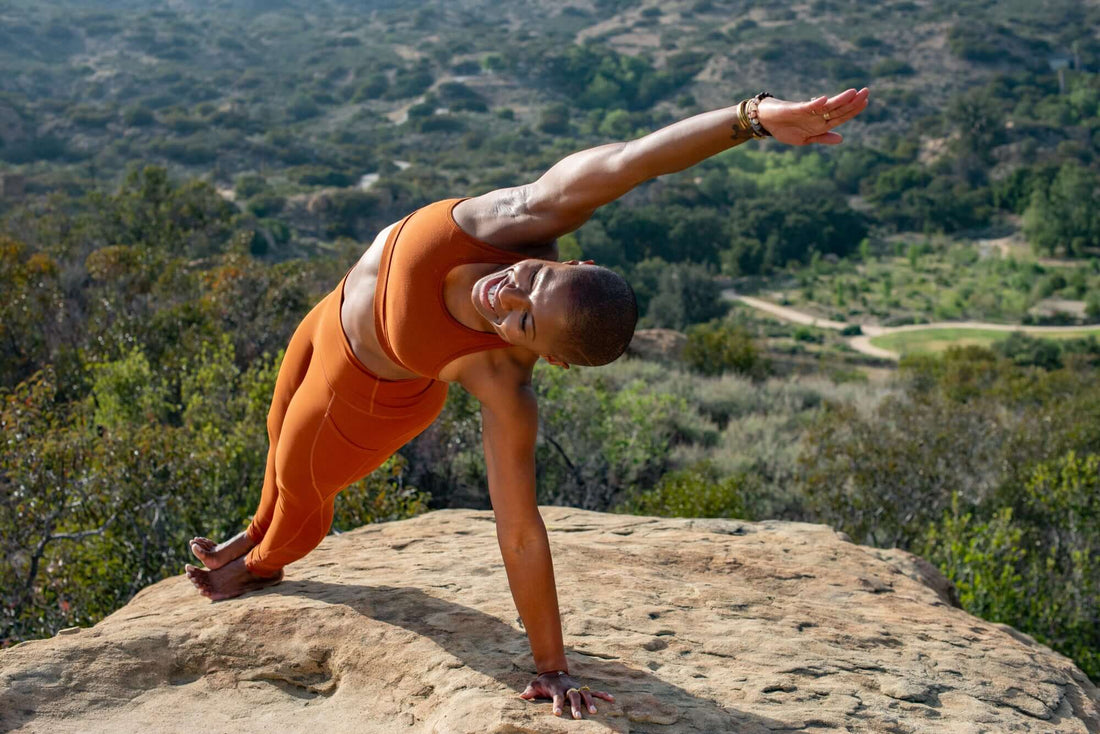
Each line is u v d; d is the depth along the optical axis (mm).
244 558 3387
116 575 7566
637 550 4047
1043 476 9922
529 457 2514
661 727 2514
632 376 20312
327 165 137250
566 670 2594
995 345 66438
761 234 107750
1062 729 2914
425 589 3348
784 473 13594
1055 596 8188
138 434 8156
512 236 2457
